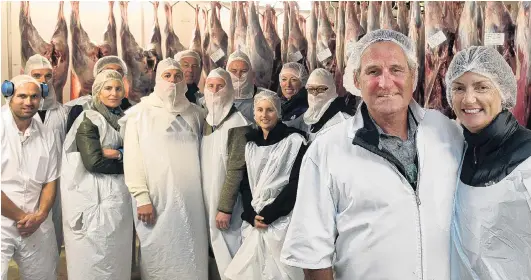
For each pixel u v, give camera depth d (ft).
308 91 6.60
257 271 6.71
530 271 4.28
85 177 6.68
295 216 4.52
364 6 6.84
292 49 6.86
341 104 6.63
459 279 4.62
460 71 4.41
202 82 7.06
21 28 6.61
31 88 6.47
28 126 6.59
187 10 6.96
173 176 6.77
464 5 6.17
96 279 6.74
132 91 6.92
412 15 6.39
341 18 6.68
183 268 6.89
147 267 6.95
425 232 4.24
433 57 6.32
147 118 6.75
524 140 4.29
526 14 5.99
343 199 4.38
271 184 6.54
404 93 4.30
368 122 4.42
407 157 4.40
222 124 6.79
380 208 4.26
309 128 6.64
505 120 4.34
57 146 6.76
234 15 6.87
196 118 6.91
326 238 4.42
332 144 4.43
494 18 6.09
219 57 6.95
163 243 6.84
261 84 6.91
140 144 6.74
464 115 4.42
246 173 6.77
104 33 6.81
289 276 6.59
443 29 6.29
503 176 4.27
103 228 6.70
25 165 6.59
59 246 7.03
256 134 6.70
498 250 4.34
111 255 6.76
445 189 4.36
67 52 6.78
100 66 6.73
